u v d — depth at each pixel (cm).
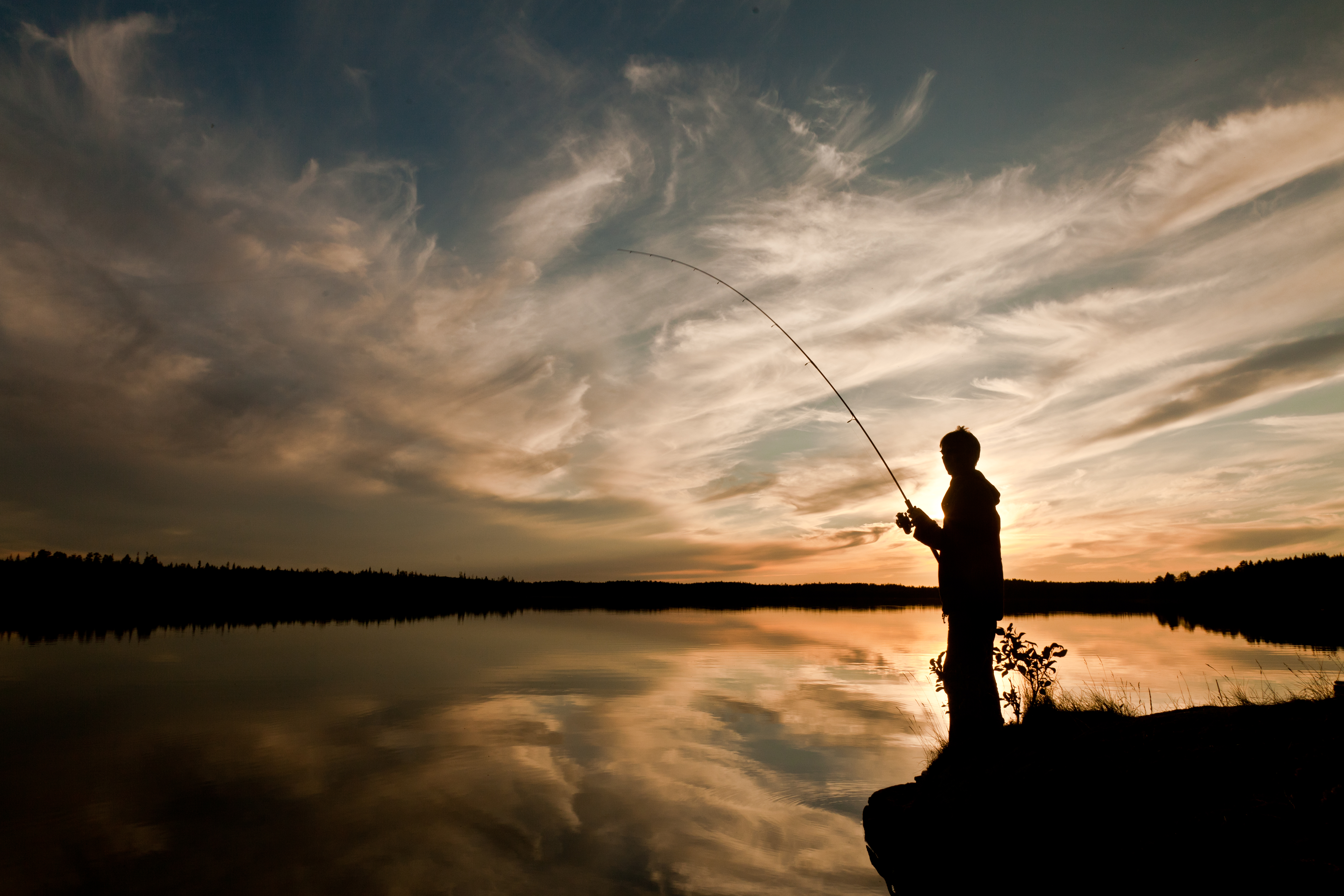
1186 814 343
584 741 1092
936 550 553
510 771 918
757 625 4319
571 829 697
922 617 5891
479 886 571
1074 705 600
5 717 1294
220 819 743
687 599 10300
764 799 793
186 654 2380
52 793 834
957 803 469
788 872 578
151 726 1212
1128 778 396
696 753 1009
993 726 528
